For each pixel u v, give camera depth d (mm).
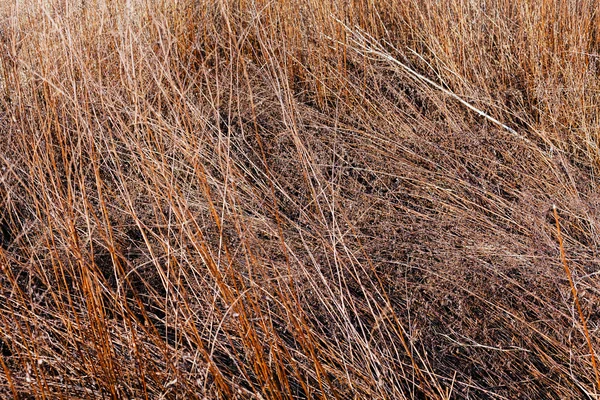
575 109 2895
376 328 1911
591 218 2209
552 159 2561
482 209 2471
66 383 1646
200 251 1700
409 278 2123
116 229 2316
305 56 3535
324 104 3346
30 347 1751
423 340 1882
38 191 2225
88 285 1637
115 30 2945
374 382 1631
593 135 2797
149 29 3125
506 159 2732
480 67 3234
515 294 2029
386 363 1762
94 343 1598
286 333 1882
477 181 2625
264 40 3420
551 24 3295
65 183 2504
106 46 2896
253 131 2998
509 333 1908
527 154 2721
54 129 2650
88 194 2480
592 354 1390
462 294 2033
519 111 3021
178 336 1889
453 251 2199
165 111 2908
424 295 2059
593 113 2904
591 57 3125
